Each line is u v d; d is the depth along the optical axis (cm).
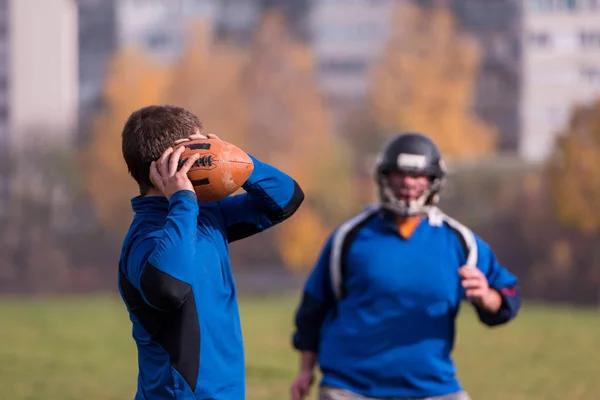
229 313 1155
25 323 6919
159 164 1138
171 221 1084
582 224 14938
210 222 1195
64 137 19288
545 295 14700
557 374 4038
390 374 1683
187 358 1100
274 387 3594
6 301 11044
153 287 1059
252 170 1180
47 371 4141
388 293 1702
